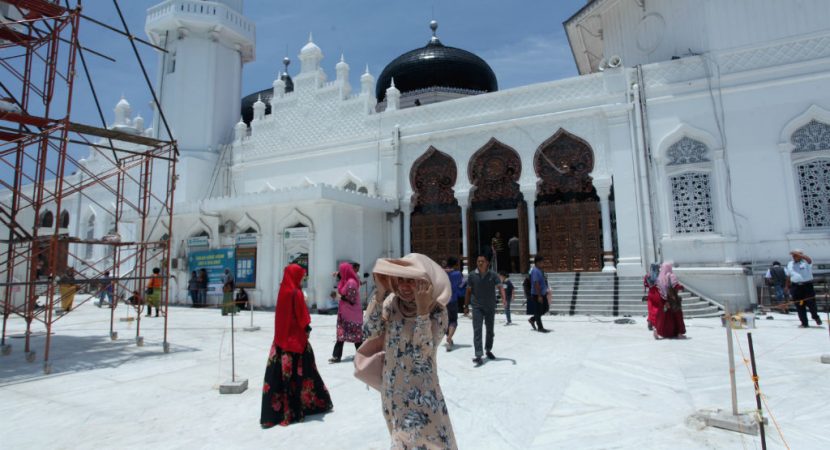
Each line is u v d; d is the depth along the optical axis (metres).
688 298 11.57
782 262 11.73
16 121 6.96
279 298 4.27
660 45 15.25
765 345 7.02
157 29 20.80
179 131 20.14
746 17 13.20
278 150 18.77
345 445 3.54
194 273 16.61
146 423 4.11
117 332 9.99
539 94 14.84
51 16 7.31
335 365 6.28
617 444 3.45
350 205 14.87
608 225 13.60
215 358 7.01
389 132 16.81
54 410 4.52
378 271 2.35
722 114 12.69
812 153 11.84
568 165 14.38
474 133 15.50
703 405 4.31
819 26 12.33
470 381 5.37
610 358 6.38
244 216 16.00
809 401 4.30
